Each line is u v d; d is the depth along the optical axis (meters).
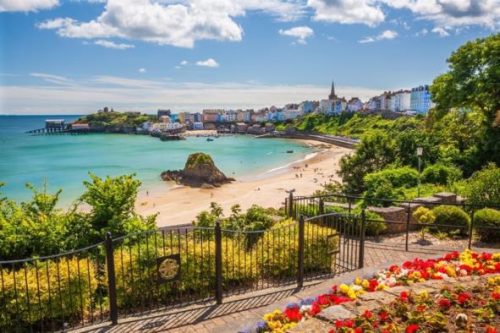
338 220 10.30
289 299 6.27
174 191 42.91
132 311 6.22
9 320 5.52
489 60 24.38
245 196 38.38
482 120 25.20
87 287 6.17
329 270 7.92
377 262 8.42
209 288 6.77
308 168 60.78
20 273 5.91
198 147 109.00
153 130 174.25
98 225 8.46
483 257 6.92
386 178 19.25
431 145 23.11
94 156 83.31
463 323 4.15
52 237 7.36
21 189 45.00
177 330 5.45
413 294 4.98
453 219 10.47
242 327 5.05
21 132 189.62
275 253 7.54
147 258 6.41
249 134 186.00
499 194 12.21
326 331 4.26
